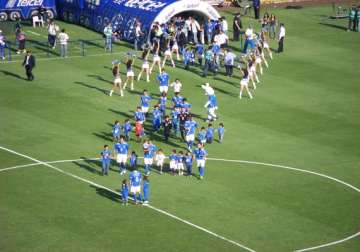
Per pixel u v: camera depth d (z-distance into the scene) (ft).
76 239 370.32
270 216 400.88
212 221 392.68
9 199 403.75
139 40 639.76
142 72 585.63
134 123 502.38
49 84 556.51
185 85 571.28
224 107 538.47
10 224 380.78
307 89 582.76
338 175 449.89
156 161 444.96
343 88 588.91
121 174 436.76
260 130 506.07
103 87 556.10
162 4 646.33
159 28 624.59
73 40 653.71
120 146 434.30
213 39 645.10
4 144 463.83
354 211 410.11
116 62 547.49
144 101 507.71
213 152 471.62
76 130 487.61
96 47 641.81
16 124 490.49
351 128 517.96
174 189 423.23
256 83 586.86
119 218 390.63
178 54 622.13
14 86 549.95
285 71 616.39
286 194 424.87
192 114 522.06
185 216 395.75
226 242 374.43
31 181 423.64
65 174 432.66
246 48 638.94
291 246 374.43
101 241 369.50
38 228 378.32
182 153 441.27
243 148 478.59
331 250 372.38
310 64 634.84
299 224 394.93
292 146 485.56
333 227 393.70
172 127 491.72
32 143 467.11
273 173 448.24
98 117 507.71
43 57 612.70
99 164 447.42
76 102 528.22
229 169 449.89
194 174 442.09
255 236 381.60
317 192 428.97
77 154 456.86
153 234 377.71
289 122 521.24
